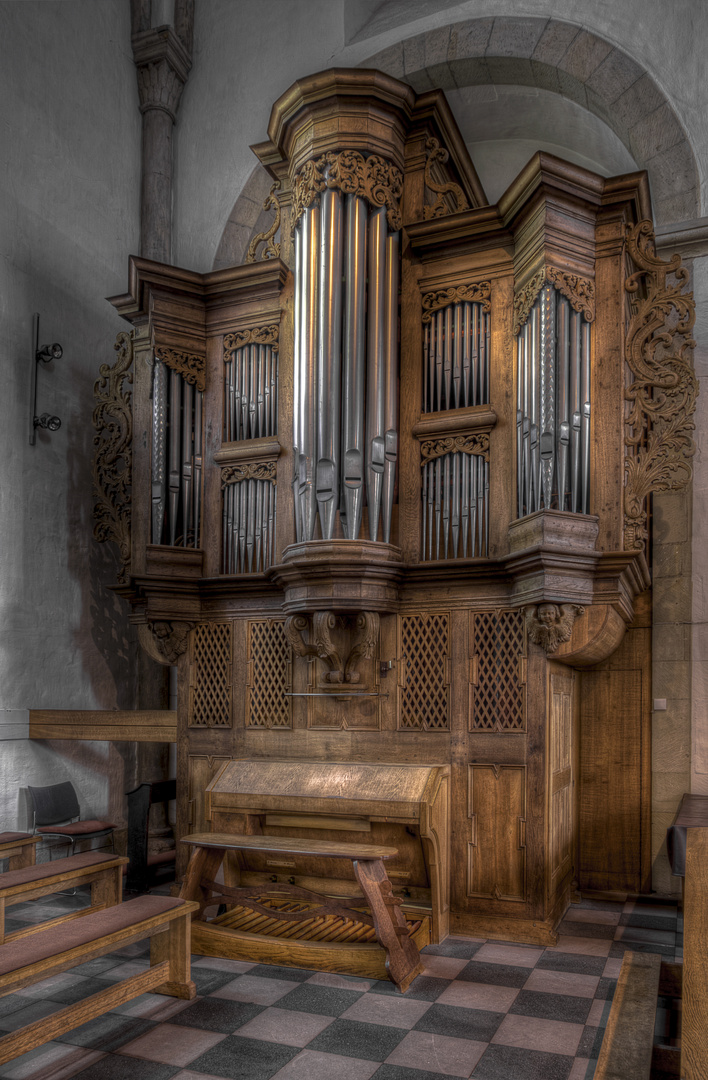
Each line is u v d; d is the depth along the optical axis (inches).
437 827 213.0
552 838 219.9
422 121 250.8
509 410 230.5
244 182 357.4
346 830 223.9
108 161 346.0
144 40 359.9
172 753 357.7
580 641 214.5
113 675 332.5
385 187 238.8
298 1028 158.9
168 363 265.7
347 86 233.6
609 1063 93.4
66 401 315.0
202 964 194.9
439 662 231.0
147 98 365.1
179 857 257.0
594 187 218.4
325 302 233.1
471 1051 149.3
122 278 350.6
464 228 237.6
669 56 297.0
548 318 213.8
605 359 221.1
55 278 312.5
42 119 310.2
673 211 290.0
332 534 227.1
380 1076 139.9
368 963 186.2
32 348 299.1
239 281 263.4
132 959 198.2
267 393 261.1
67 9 325.4
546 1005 170.2
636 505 216.2
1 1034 155.7
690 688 266.5
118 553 339.6
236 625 258.5
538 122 360.5
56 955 136.3
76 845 299.7
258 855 234.8
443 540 236.8
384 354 235.3
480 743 223.0
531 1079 139.0
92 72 338.3
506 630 224.4
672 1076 102.7
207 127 368.8
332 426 229.3
